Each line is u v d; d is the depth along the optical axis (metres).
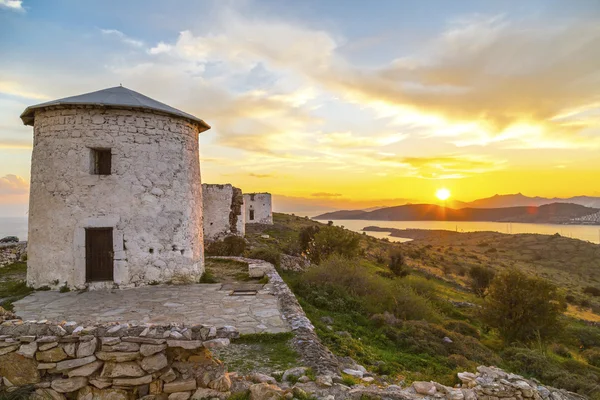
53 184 10.68
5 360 4.46
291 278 16.66
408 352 9.44
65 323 4.71
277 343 6.57
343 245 24.45
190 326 4.75
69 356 4.48
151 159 11.27
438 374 7.85
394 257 30.92
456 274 45.53
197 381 4.64
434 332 11.38
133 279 10.82
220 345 4.51
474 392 5.50
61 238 10.53
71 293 10.09
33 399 4.36
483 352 11.20
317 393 4.64
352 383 5.17
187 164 12.19
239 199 33.44
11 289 10.87
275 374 5.25
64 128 10.73
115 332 4.56
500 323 16.69
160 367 4.51
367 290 15.08
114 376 4.45
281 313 8.23
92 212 10.59
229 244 22.03
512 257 74.81
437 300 21.83
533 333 16.02
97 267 10.73
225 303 9.09
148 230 11.11
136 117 11.12
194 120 12.44
